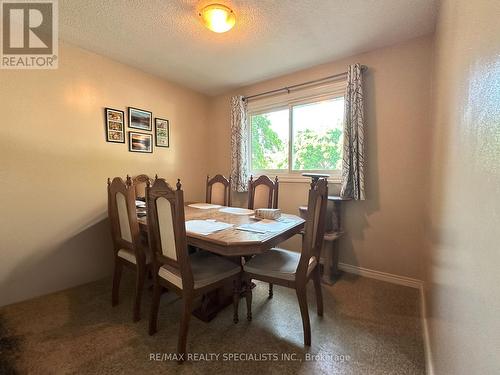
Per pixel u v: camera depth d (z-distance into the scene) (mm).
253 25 1900
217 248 1358
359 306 1835
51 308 1840
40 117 2010
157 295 1536
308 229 1388
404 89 2129
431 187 1700
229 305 1855
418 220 2109
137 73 2713
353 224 2441
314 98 2689
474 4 682
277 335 1520
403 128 2145
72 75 2188
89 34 2025
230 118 3473
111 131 2486
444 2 1366
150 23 1876
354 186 2285
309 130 2809
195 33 2014
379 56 2240
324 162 2715
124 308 1841
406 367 1268
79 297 2014
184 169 3312
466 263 683
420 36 2039
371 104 2289
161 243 1446
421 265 2078
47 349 1397
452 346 813
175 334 1534
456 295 791
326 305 1851
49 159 2070
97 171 2385
